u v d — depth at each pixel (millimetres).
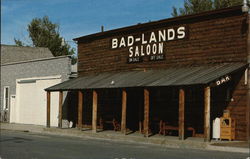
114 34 26250
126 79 22828
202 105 20688
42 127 29266
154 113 23391
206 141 17688
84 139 21531
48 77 30797
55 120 30016
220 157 13773
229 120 18672
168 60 22516
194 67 20938
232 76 19250
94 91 23625
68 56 29047
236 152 15633
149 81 20688
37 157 13352
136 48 24531
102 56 27203
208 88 17562
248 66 18719
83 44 28953
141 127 24000
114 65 26172
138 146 17906
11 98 35312
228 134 18641
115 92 26359
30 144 18000
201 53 20812
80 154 14359
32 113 32625
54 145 17672
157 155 14312
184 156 14031
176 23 22219
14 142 18969
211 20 20453
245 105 18688
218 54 20031
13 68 35219
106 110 26953
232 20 19500
